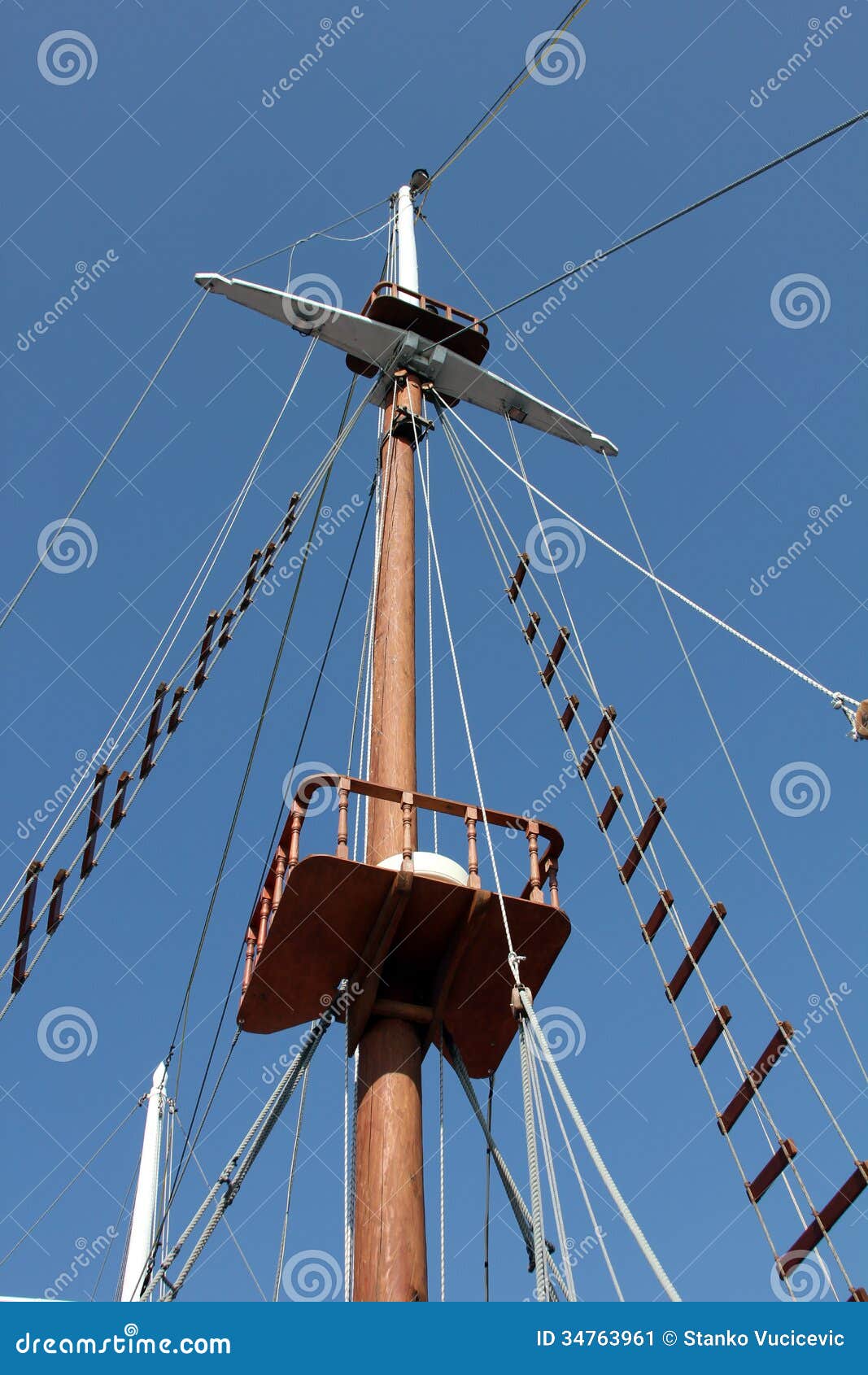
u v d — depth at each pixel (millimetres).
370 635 10922
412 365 14172
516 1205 7824
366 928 7922
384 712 9719
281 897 7773
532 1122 6973
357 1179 7254
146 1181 14727
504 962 8062
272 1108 7758
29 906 9602
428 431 13438
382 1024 7883
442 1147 7598
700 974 9188
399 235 16219
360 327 13961
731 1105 8523
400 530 11602
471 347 14664
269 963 7973
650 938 9938
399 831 8648
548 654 12367
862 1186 7184
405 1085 7578
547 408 14750
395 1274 6719
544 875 8523
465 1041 8391
